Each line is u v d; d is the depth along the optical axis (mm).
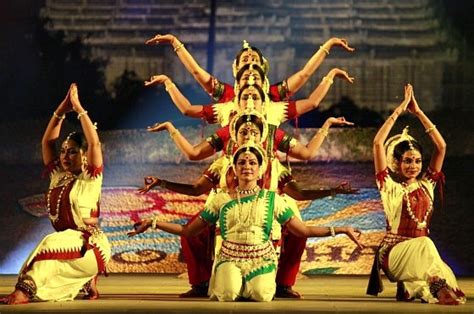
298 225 9383
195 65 10875
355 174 16000
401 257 9562
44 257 9312
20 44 17281
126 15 17250
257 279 9227
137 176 16203
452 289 9312
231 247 9336
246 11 17109
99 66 17266
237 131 9664
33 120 17125
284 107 10281
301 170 15977
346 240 13602
